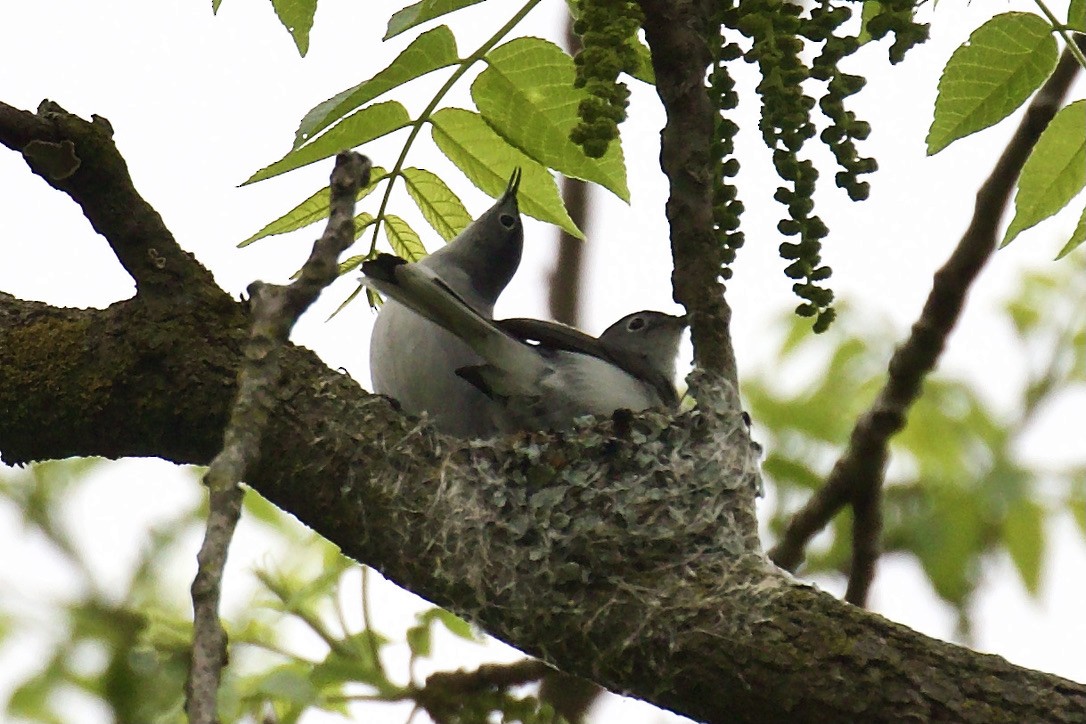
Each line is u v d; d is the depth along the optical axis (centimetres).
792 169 514
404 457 557
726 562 514
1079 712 425
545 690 802
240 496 384
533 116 612
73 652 809
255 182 577
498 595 524
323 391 568
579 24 546
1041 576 940
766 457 941
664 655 482
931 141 567
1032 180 602
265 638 768
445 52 584
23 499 888
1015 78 559
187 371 573
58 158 578
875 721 440
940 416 970
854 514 752
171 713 724
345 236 438
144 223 596
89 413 582
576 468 596
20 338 605
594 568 517
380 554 546
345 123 607
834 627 462
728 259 587
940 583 946
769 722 460
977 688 436
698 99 551
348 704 729
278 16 531
